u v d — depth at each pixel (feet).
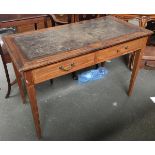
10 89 6.72
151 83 7.52
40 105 6.56
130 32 5.36
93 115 6.18
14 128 5.74
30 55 4.23
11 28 9.10
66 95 6.98
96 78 7.80
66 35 5.20
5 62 6.01
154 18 7.47
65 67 4.42
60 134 5.58
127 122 5.93
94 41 4.86
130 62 8.14
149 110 6.34
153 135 5.54
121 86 7.39
